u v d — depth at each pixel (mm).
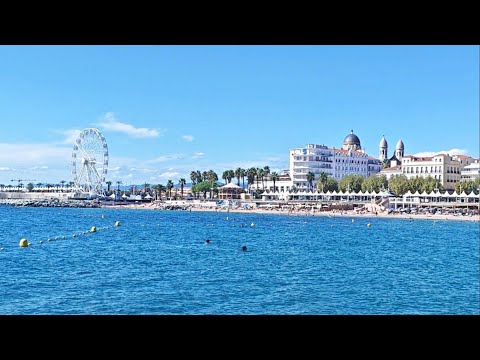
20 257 44594
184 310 24078
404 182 162625
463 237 78250
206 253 48656
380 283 32188
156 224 102438
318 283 31750
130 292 28078
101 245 56844
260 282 31719
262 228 93688
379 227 103250
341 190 179375
